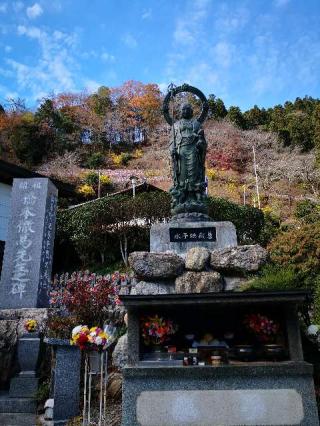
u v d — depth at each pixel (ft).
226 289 22.65
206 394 13.83
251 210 48.01
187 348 16.35
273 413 13.50
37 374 23.11
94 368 18.79
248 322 16.26
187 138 27.66
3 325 27.71
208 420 13.53
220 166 121.80
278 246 23.59
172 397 13.87
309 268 20.93
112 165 119.85
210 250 24.47
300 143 127.13
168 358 15.34
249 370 13.98
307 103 150.30
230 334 16.63
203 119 29.09
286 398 13.64
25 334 24.00
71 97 137.28
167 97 29.22
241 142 127.13
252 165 119.75
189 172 27.30
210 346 15.58
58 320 24.68
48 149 113.19
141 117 142.10
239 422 13.46
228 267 23.03
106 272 45.37
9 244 33.42
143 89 147.33
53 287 36.94
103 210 46.85
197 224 25.45
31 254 32.96
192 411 13.66
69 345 20.08
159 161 121.49
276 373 13.92
